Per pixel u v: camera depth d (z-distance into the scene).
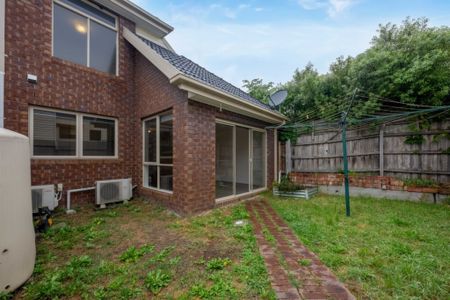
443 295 2.11
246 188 6.95
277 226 4.09
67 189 5.27
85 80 5.64
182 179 4.85
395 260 2.75
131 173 6.58
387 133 6.52
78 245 3.31
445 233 3.66
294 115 8.61
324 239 3.44
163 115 5.68
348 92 7.17
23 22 4.70
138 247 3.24
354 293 2.15
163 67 4.83
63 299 2.11
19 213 2.36
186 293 2.15
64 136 5.34
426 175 5.98
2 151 2.20
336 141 7.46
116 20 6.40
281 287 2.22
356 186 6.88
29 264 2.45
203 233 3.75
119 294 2.15
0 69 4.09
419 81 5.74
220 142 5.98
